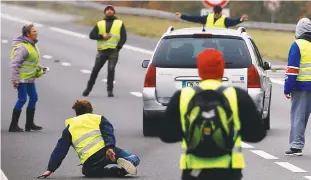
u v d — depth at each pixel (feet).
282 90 151.74
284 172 81.76
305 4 312.29
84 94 141.79
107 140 77.20
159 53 102.94
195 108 49.90
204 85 50.44
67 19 316.19
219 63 50.67
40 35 256.93
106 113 122.52
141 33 265.95
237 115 49.85
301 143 90.89
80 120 77.77
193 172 50.06
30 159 88.99
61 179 77.61
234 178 49.96
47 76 166.09
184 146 50.19
